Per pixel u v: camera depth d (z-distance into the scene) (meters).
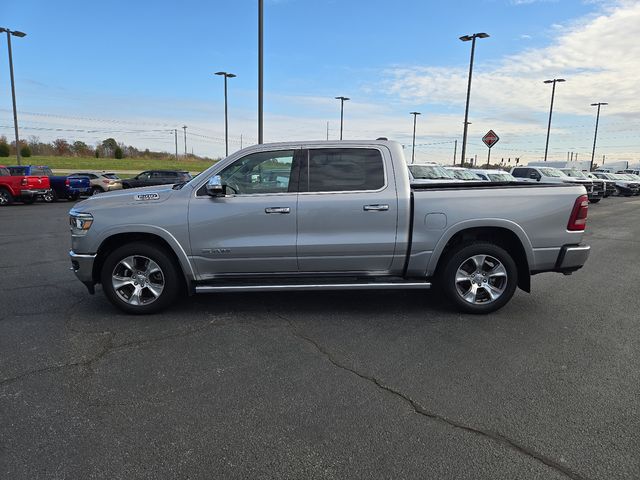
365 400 3.22
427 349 4.09
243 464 2.54
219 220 4.79
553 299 5.70
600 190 23.91
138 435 2.81
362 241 4.84
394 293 5.89
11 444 2.72
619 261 8.27
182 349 4.10
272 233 4.82
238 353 4.02
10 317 4.97
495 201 4.82
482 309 5.00
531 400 3.21
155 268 4.93
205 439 2.77
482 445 2.70
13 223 14.35
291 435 2.81
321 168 4.88
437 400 3.21
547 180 22.20
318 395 3.29
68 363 3.81
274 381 3.50
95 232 4.80
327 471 2.48
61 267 7.63
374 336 4.40
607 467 2.51
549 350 4.08
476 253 4.91
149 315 5.01
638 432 2.83
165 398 3.25
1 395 3.29
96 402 3.20
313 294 5.85
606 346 4.18
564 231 4.89
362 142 4.92
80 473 2.47
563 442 2.73
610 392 3.32
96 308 5.29
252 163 4.90
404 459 2.58
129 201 4.86
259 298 5.66
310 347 4.14
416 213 4.80
